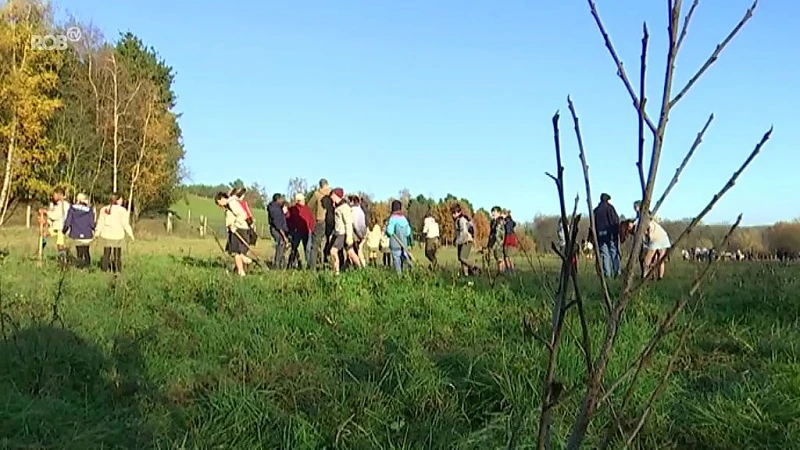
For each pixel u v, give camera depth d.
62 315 7.87
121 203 14.33
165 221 43.31
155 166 41.81
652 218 1.56
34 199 35.62
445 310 8.77
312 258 14.94
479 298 9.45
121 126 38.72
